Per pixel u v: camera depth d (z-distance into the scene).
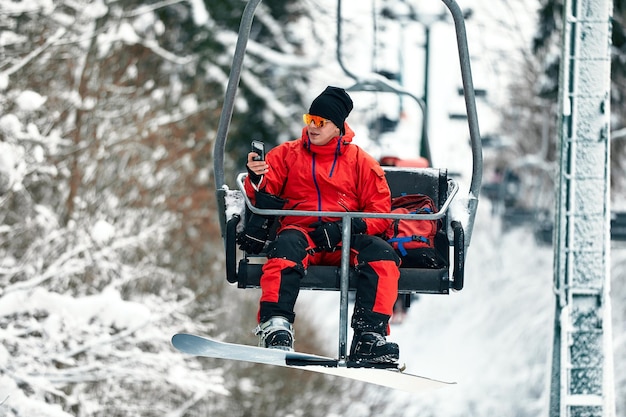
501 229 46.44
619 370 31.16
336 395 26.83
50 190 18.31
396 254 8.00
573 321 10.27
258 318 7.81
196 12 30.05
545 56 36.72
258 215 8.10
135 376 15.30
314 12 35.12
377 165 8.21
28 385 14.76
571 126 10.30
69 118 18.55
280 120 33.19
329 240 7.85
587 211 10.27
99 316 14.12
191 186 23.42
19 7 15.65
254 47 32.47
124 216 19.22
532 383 35.12
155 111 22.45
